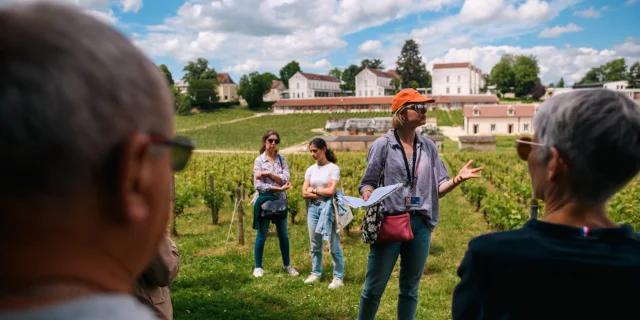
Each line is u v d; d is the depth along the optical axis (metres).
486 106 72.81
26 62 0.52
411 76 134.00
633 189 11.42
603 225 1.30
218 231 10.01
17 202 0.53
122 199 0.59
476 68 127.88
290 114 103.44
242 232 8.60
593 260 1.17
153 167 0.66
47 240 0.56
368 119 70.88
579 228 1.25
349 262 7.30
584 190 1.27
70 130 0.52
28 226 0.54
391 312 5.29
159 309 2.11
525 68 128.12
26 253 0.55
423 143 3.69
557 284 1.17
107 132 0.55
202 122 101.00
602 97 1.24
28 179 0.52
